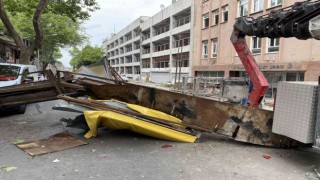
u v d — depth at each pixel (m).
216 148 5.80
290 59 19.02
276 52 20.34
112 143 6.00
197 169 4.58
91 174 4.31
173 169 4.57
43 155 5.16
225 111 6.29
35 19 18.80
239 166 4.76
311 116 4.48
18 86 7.79
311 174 4.41
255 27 6.84
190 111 6.66
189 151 5.54
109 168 4.57
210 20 29.41
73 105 6.51
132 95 7.61
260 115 5.99
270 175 4.38
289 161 5.06
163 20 50.03
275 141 5.91
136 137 6.49
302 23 5.26
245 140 6.05
